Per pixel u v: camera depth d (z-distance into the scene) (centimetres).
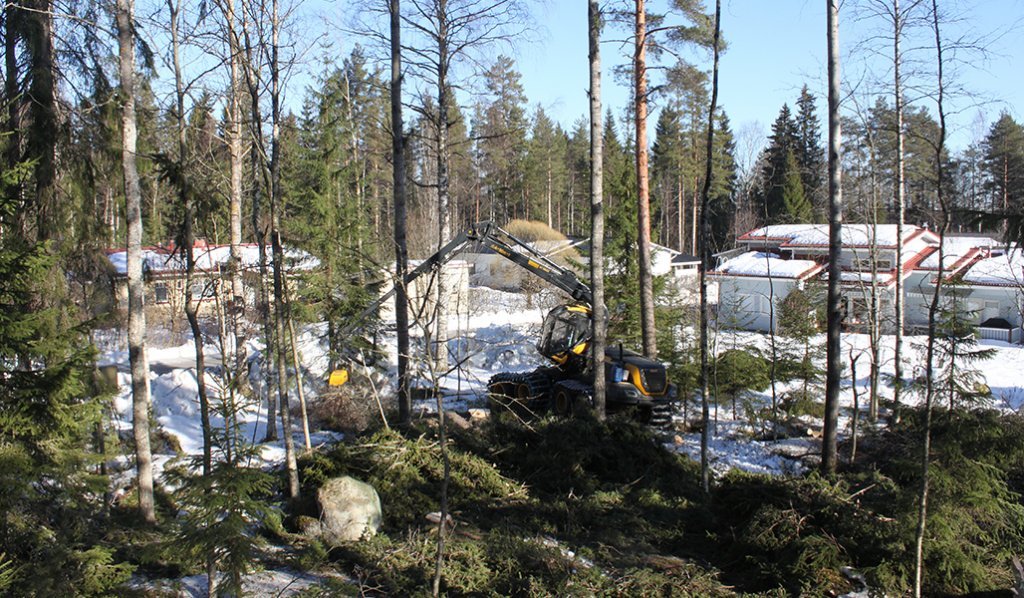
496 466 1184
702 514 1045
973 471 826
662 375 1541
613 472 1195
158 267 1616
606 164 4741
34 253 656
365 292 1572
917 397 1753
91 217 1024
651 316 1738
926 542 830
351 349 1576
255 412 1593
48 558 616
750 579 872
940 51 751
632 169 2127
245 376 1686
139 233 859
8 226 904
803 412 1642
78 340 837
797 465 1336
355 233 1675
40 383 649
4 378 655
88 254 1036
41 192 952
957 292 992
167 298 2652
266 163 1014
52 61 977
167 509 955
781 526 916
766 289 3347
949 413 824
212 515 573
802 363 1684
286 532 899
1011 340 3012
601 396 1345
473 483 1089
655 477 1184
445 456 707
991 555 864
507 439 1253
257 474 597
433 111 2200
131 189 851
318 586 715
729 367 1628
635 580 800
